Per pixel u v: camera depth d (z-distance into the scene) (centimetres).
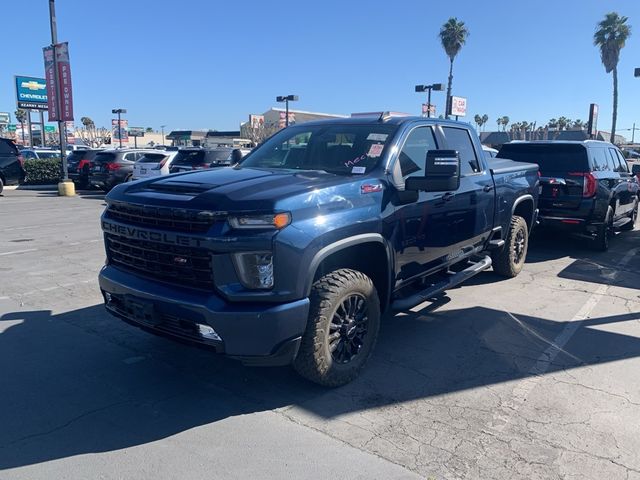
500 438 335
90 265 795
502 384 410
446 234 509
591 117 3200
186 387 405
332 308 374
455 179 411
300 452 319
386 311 448
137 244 383
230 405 378
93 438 335
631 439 333
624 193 1001
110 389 402
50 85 1975
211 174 425
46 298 626
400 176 441
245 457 314
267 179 388
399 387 405
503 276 721
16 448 323
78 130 9138
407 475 297
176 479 293
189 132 8144
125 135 6166
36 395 391
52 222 1244
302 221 347
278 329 337
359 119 498
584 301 624
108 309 417
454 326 537
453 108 3131
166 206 354
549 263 828
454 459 312
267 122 6656
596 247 911
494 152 1309
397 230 431
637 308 598
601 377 422
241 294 333
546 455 316
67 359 455
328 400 384
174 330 359
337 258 405
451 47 4806
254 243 330
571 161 869
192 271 349
